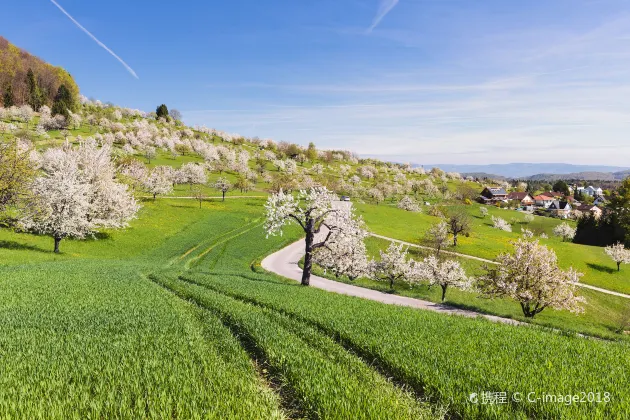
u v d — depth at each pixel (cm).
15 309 1509
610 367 1052
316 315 1606
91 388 768
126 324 1325
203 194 10600
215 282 2839
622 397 807
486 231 10281
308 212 3566
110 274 2841
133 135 16388
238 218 8619
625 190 11069
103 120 18225
